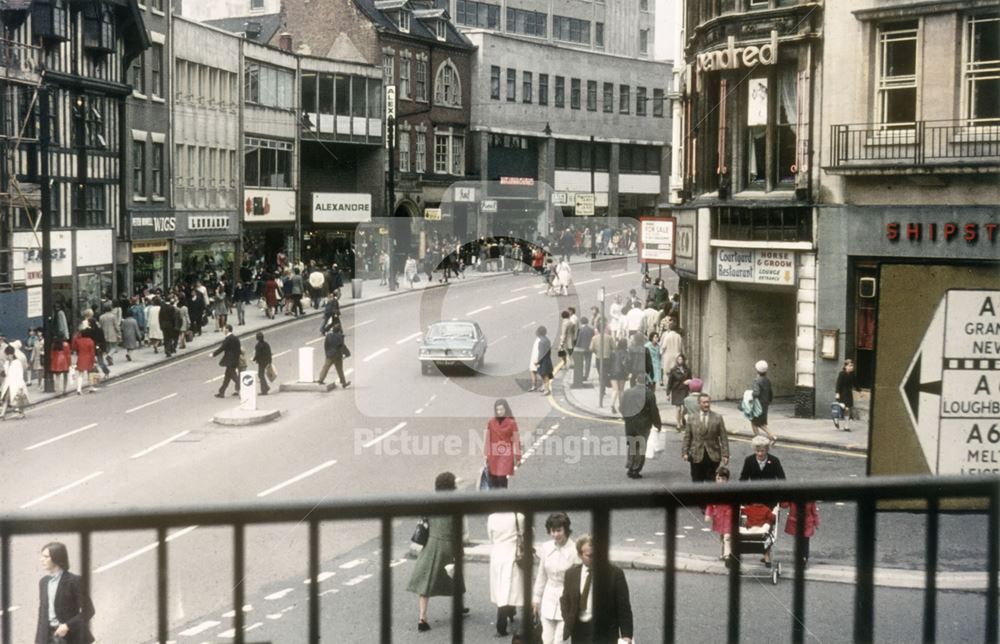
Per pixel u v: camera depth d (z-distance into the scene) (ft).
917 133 92.48
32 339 122.11
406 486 67.92
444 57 266.77
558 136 287.69
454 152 270.67
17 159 136.36
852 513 38.14
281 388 112.16
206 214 196.54
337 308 112.27
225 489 68.80
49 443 86.94
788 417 99.45
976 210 90.89
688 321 120.47
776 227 102.27
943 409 15.67
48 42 144.36
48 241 113.80
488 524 37.99
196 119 195.21
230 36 206.08
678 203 135.85
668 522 10.37
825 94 98.43
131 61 167.73
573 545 28.09
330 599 40.83
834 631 27.86
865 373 98.07
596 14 339.16
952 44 91.04
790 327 110.83
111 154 162.20
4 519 9.58
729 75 107.14
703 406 65.26
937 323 15.56
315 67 235.40
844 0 96.84
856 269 97.76
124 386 118.83
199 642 33.35
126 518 9.71
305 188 239.50
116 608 36.06
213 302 171.22
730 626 11.07
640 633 35.32
